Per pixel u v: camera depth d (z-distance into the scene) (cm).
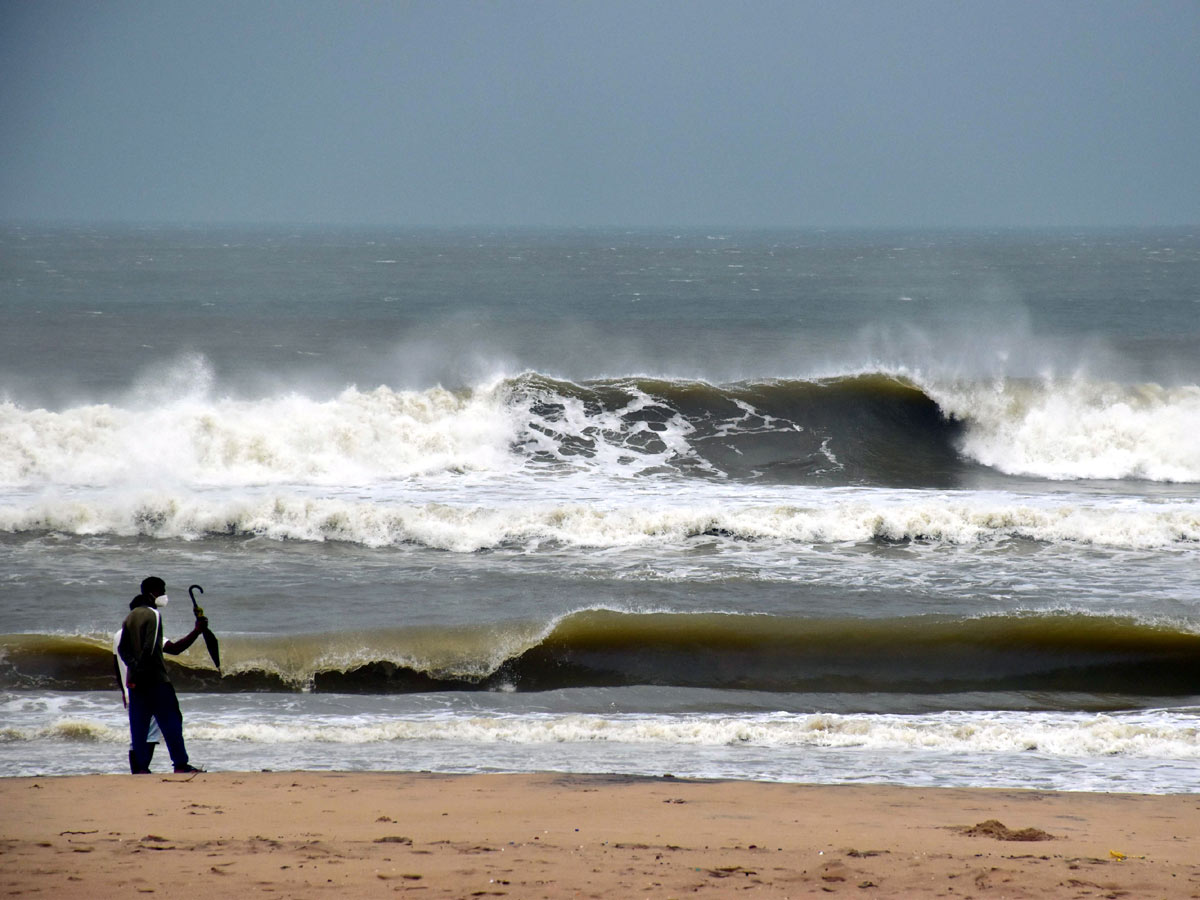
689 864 2094
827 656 4588
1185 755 3644
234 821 2445
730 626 4738
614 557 5897
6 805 2598
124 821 2425
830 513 6381
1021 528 6334
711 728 3834
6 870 1953
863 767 3462
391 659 4447
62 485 7162
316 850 2153
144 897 1783
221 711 4016
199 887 1852
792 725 3900
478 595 5253
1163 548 6100
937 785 3281
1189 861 2241
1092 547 6125
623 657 4562
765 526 6288
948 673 4534
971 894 1911
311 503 6319
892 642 4662
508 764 3425
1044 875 2056
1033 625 4766
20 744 3569
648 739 3778
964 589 5362
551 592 5297
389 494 7100
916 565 5781
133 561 5734
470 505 6819
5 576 5409
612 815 2592
